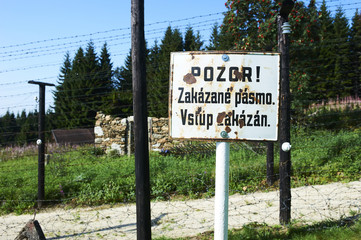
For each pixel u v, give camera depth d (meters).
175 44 29.38
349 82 23.16
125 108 26.08
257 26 9.57
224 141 2.66
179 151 11.69
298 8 9.62
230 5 9.77
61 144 16.39
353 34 26.38
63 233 5.60
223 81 2.64
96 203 7.56
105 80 30.12
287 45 4.39
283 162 4.50
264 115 2.64
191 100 2.68
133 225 5.82
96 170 9.84
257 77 2.64
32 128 32.44
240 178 7.95
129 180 8.21
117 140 14.09
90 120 28.14
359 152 8.26
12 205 7.66
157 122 13.68
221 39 23.97
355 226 4.06
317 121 12.55
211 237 4.57
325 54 22.33
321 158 8.25
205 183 7.93
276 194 6.86
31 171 10.85
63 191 8.14
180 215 6.12
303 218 4.91
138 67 3.16
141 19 3.18
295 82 11.17
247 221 5.27
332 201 5.79
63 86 29.17
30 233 2.96
